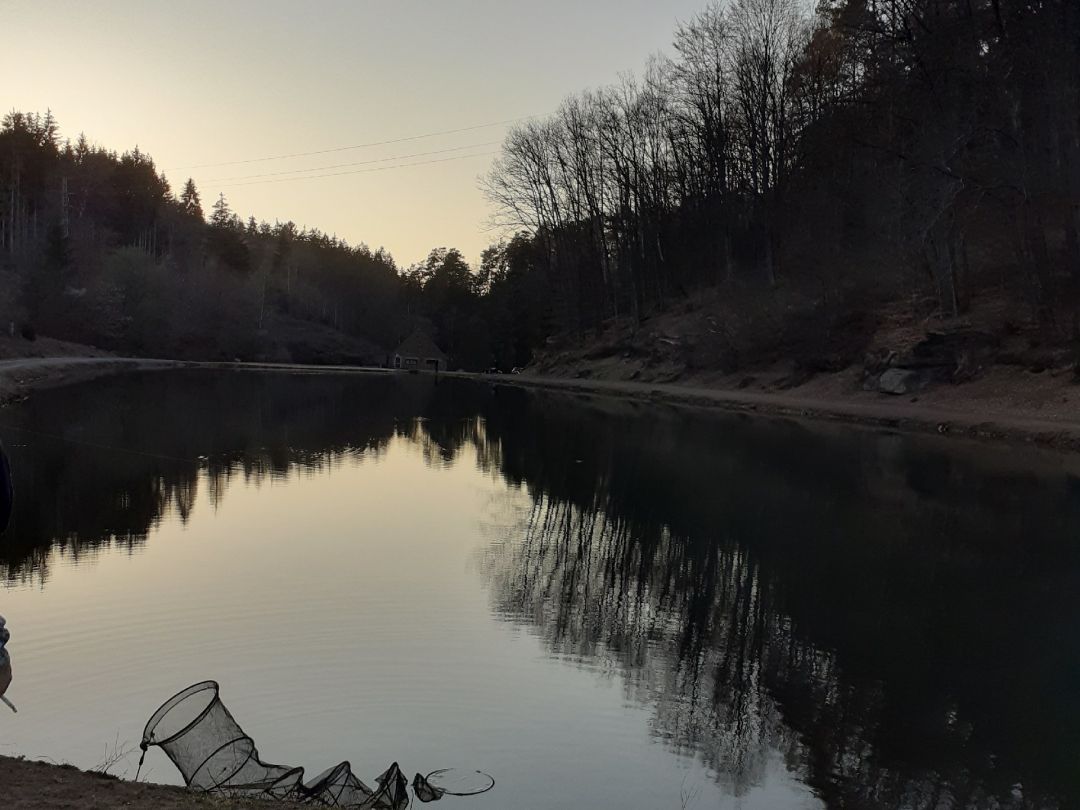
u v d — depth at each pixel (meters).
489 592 13.84
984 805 7.68
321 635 11.59
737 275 64.38
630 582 14.57
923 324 42.38
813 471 24.92
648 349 69.12
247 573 14.66
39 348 82.12
